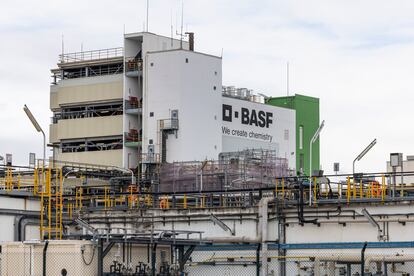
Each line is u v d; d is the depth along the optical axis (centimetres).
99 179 7819
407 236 5353
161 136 8912
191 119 9069
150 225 6147
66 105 9788
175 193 6244
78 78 9744
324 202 5603
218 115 9394
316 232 5631
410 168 8350
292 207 5709
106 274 5372
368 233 5475
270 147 10819
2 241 5750
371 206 5462
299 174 7206
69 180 7625
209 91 9306
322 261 5478
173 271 5488
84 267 5266
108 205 6862
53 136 9869
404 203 5356
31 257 5344
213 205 6356
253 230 5825
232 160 7438
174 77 8994
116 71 9656
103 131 9481
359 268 5481
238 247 5850
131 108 9294
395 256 5288
